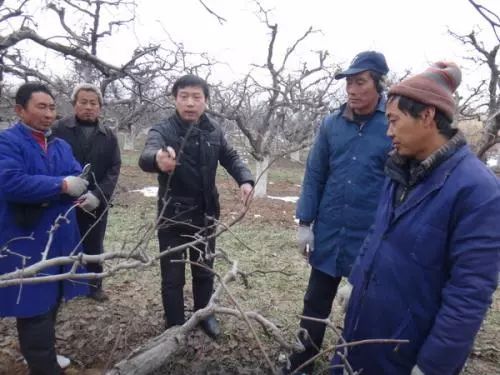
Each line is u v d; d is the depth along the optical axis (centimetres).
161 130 279
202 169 285
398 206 161
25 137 229
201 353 301
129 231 626
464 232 139
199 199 292
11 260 218
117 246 543
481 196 138
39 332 224
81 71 616
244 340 321
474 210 138
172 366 281
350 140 238
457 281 141
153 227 177
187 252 299
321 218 254
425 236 149
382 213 170
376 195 236
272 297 416
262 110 1120
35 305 218
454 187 143
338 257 247
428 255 149
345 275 248
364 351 169
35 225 221
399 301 157
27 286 216
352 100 232
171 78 603
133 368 165
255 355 303
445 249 148
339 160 243
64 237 233
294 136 1027
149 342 180
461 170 144
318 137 258
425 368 145
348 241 244
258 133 1049
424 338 156
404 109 146
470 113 742
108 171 358
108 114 743
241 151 1199
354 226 241
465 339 139
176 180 284
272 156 1068
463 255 139
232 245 601
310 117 989
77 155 338
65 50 425
